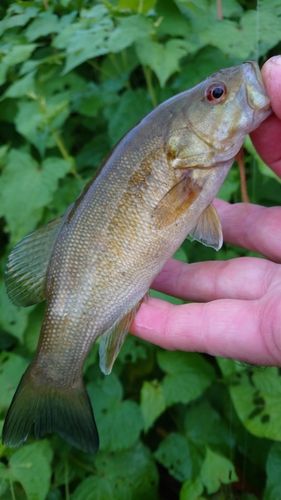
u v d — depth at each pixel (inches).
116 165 6.1
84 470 8.5
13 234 8.9
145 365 9.6
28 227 8.9
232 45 8.6
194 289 7.3
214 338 6.1
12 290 6.6
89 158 10.5
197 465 8.2
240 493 8.2
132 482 8.2
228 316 6.1
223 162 6.3
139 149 6.1
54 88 10.4
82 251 6.1
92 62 10.6
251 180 9.1
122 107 9.7
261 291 6.7
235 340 6.0
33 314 9.1
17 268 6.5
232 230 7.8
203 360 8.4
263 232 7.4
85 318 6.2
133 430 8.2
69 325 6.2
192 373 8.3
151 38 8.7
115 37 8.6
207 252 9.4
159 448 8.5
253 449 8.4
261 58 8.6
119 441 8.1
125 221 6.0
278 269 6.7
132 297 6.3
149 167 6.0
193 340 6.2
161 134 6.1
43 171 8.8
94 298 6.2
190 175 6.1
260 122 6.1
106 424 8.2
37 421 6.3
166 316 6.4
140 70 10.7
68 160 9.5
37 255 6.4
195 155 6.1
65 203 9.4
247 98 5.9
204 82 6.1
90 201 6.1
